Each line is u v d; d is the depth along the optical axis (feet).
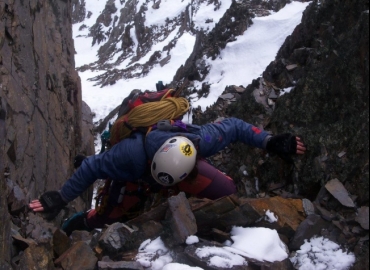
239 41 22.84
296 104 13.32
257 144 11.96
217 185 11.43
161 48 92.58
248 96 15.97
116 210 12.54
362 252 9.55
